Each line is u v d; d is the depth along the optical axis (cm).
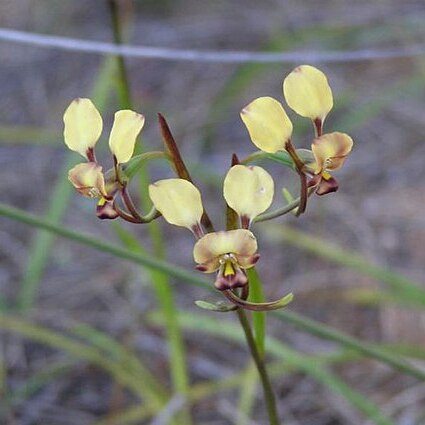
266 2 99
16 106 88
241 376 54
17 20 99
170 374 60
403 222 71
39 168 80
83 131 36
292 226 71
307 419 56
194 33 95
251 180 35
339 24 92
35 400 57
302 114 36
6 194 77
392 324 63
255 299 39
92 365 59
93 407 57
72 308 65
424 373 45
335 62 89
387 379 59
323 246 60
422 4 93
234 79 78
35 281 61
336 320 64
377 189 75
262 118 35
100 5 99
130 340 60
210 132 80
